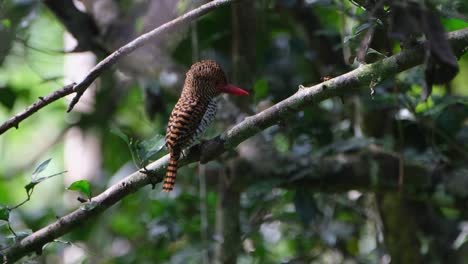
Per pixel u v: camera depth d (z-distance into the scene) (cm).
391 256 1204
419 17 640
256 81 1260
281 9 1279
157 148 786
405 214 1195
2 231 1228
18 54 1151
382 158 1130
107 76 1455
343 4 1081
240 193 1178
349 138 1177
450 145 1129
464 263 1237
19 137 1959
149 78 1208
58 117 1864
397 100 1044
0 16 1034
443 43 636
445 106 1051
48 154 1812
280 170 1109
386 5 714
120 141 1512
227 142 795
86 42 1204
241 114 1149
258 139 1149
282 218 1224
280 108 762
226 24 1315
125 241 1450
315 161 1116
